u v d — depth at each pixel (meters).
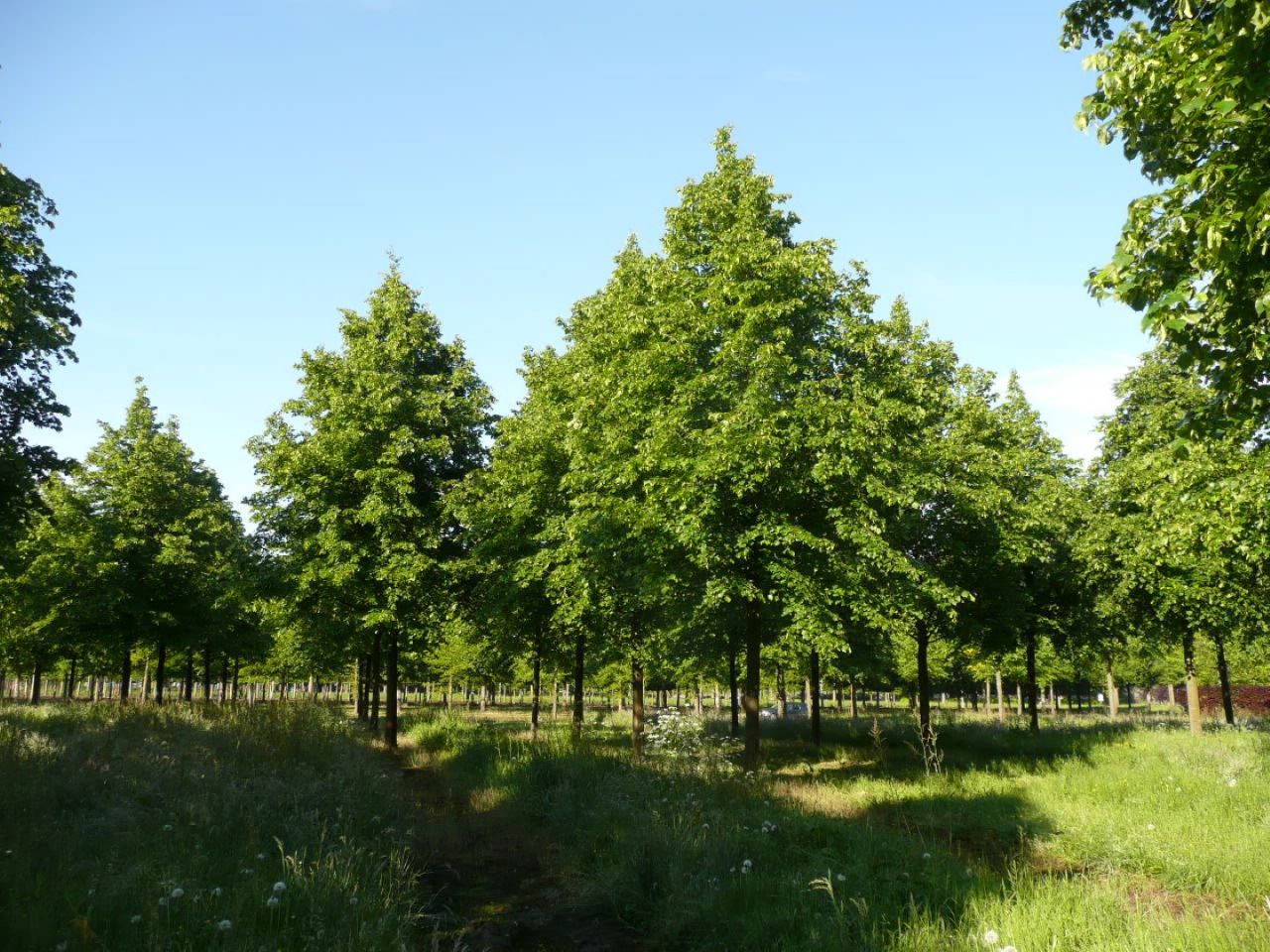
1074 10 8.24
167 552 25.72
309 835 8.38
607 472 14.92
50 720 17.25
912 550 18.88
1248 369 6.68
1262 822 9.20
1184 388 19.94
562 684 60.41
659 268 15.76
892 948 5.59
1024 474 21.55
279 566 20.72
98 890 6.18
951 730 25.70
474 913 7.38
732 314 13.64
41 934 5.16
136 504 26.19
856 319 15.13
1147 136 7.29
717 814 9.41
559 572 16.91
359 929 5.74
